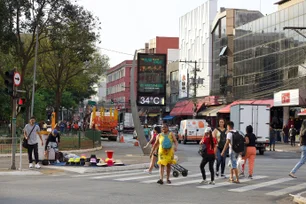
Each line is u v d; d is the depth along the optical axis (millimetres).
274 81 51531
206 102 69000
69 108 88875
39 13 37531
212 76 70250
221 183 16438
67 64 51344
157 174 19344
